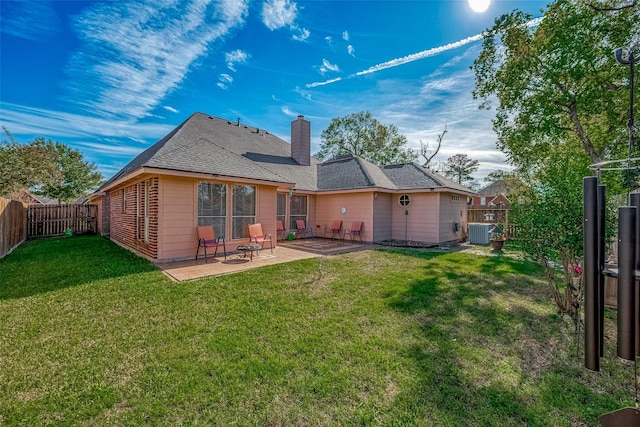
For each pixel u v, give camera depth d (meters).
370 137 27.02
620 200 3.85
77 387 2.51
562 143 10.36
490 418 2.21
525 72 9.45
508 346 3.31
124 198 10.35
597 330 2.13
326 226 13.69
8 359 2.92
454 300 4.76
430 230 12.04
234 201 8.81
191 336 3.44
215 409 2.27
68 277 5.80
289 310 4.26
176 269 6.61
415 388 2.54
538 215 4.18
